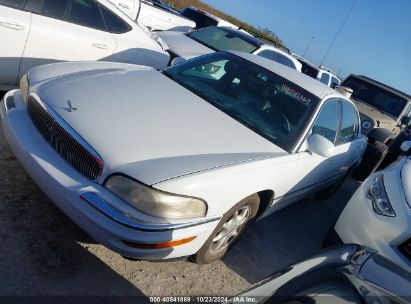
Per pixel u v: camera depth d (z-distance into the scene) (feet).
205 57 14.56
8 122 9.89
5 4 14.01
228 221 10.28
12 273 8.38
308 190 14.42
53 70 11.71
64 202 8.31
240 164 9.66
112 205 7.97
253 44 27.66
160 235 8.05
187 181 8.37
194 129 10.24
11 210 10.02
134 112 9.97
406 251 10.57
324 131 13.58
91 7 16.30
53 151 9.11
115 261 9.83
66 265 9.12
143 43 18.45
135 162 8.39
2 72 14.38
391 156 27.55
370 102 32.19
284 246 13.67
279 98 12.78
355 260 6.97
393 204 11.30
